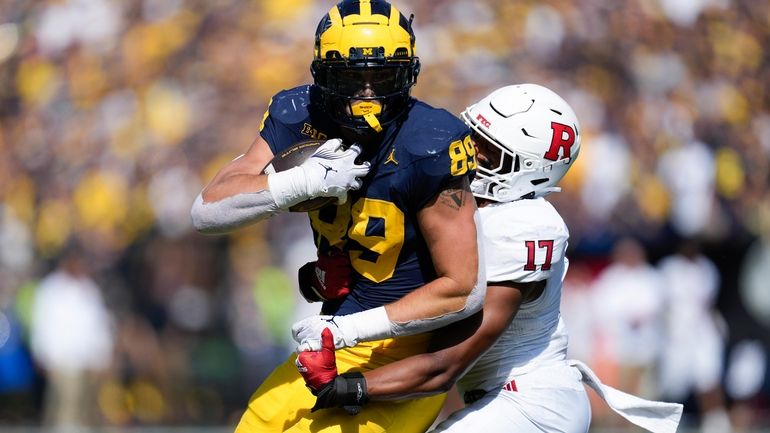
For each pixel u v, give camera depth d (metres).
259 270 32.78
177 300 33.62
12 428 29.45
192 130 36.97
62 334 29.69
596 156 35.12
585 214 34.41
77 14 40.94
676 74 40.31
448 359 12.23
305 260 32.66
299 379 12.76
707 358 31.36
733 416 33.84
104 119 37.81
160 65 39.03
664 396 31.20
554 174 13.30
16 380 30.94
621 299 30.92
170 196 35.09
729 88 40.59
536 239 12.52
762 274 36.22
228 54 39.12
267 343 32.38
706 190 36.75
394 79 11.48
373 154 11.75
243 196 11.62
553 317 13.48
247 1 40.53
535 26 40.50
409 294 11.90
